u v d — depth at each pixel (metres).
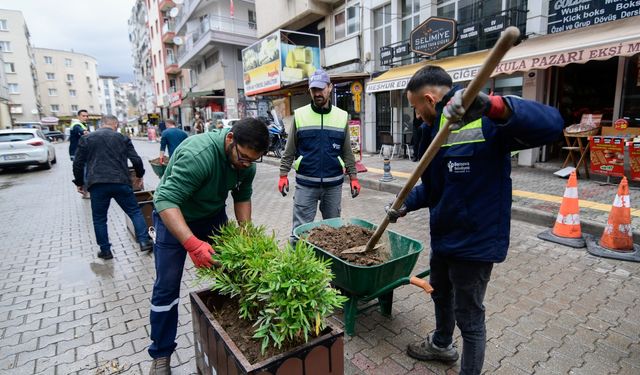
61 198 8.71
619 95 7.76
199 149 2.09
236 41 24.11
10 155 13.02
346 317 2.78
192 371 2.53
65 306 3.50
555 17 8.05
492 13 9.66
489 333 2.82
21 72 52.91
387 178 8.45
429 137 2.01
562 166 8.12
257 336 1.65
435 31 9.90
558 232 4.71
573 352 2.58
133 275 4.17
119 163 4.55
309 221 3.64
